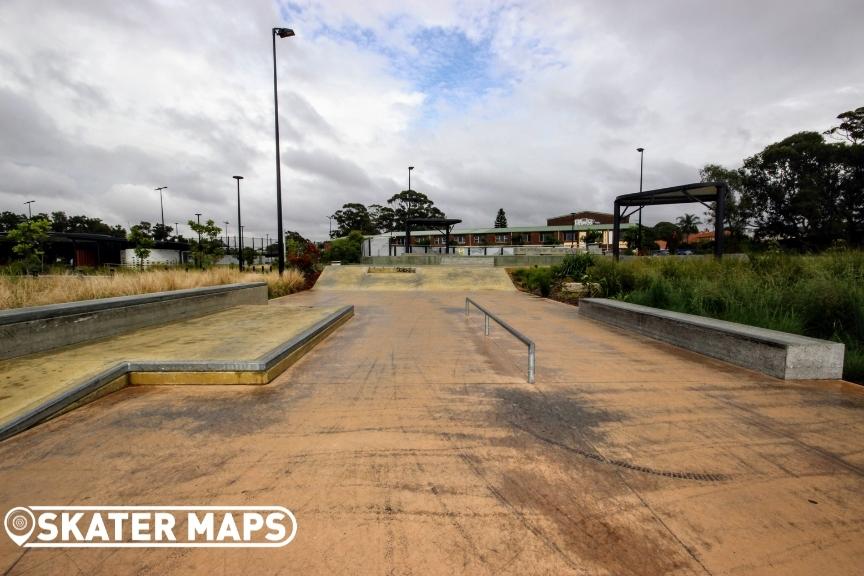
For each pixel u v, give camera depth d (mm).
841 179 31594
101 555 1909
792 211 32656
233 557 1887
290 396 4027
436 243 59000
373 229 63719
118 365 4305
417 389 4246
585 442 3041
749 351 5012
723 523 2131
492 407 3736
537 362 5352
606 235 54438
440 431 3225
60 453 2850
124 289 9859
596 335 7258
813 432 3227
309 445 2977
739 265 10172
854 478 2572
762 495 2383
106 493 2385
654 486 2467
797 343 4492
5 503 2297
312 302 13203
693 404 3820
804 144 31719
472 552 1912
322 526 2094
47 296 8320
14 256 26984
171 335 6121
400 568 1812
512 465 2707
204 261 29422
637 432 3215
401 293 16422
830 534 2051
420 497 2346
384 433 3186
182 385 4352
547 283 14969
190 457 2795
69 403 3613
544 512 2215
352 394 4090
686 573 1787
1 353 4562
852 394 4094
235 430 3230
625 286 11844
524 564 1837
